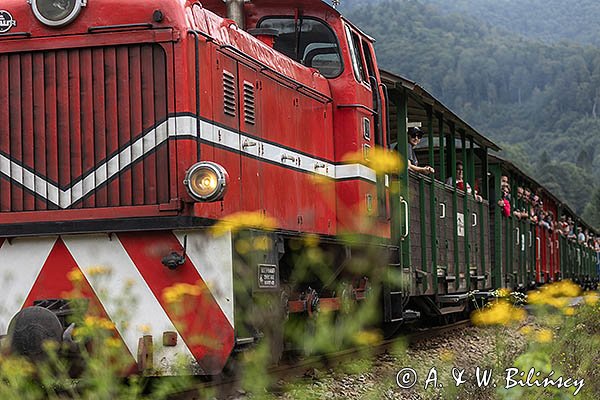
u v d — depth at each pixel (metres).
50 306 8.30
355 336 7.92
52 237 8.61
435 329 16.83
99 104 8.84
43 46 8.88
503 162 24.91
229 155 9.50
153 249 8.48
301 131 11.58
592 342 9.85
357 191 12.60
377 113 13.80
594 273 49.69
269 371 9.53
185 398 8.54
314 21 12.88
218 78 9.37
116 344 7.75
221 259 8.37
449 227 18.45
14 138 8.95
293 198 11.18
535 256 30.27
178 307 8.35
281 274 11.07
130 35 8.79
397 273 13.98
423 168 16.08
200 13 9.25
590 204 142.12
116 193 8.78
